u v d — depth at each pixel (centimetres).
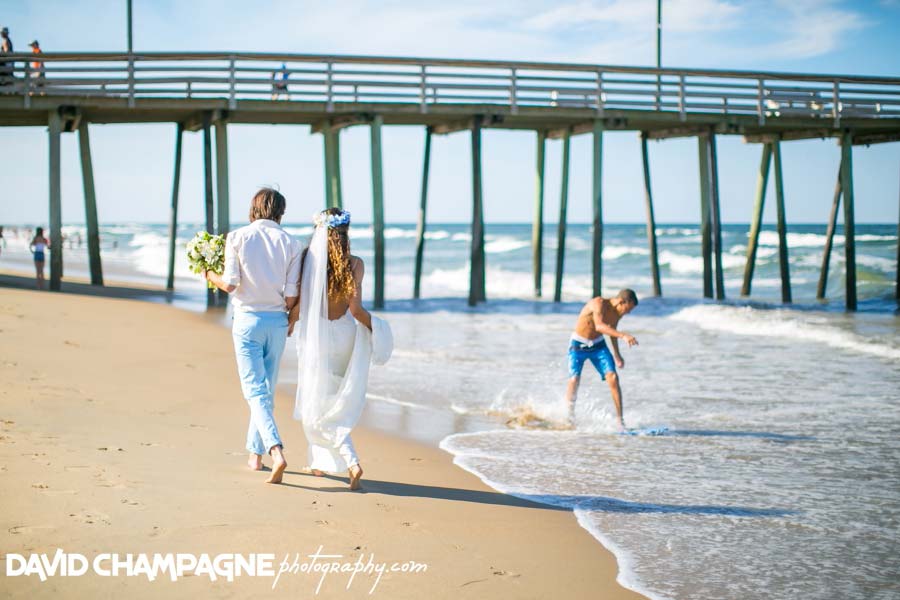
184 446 579
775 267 3903
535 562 413
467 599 356
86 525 393
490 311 2025
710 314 1917
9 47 1827
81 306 1511
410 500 502
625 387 1016
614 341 805
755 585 405
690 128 2267
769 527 495
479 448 690
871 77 2219
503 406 880
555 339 1462
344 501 479
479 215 2092
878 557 448
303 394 501
